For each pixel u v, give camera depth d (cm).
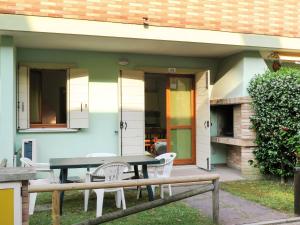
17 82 757
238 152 865
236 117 827
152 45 758
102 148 822
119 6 680
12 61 659
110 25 674
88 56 814
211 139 905
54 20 639
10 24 614
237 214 518
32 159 734
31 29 626
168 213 522
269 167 750
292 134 690
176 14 720
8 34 645
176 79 923
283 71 738
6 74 656
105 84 827
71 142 800
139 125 830
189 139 931
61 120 805
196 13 736
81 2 657
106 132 825
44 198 627
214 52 834
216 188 464
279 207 550
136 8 692
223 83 885
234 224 471
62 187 383
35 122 794
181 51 825
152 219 493
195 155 928
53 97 804
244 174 784
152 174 610
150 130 911
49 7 636
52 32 638
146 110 911
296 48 811
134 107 827
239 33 764
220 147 927
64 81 809
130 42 726
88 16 661
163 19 710
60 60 794
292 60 841
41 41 706
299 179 511
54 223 385
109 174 515
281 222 483
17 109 754
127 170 547
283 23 805
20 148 755
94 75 818
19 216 311
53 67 786
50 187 379
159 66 868
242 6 772
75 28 652
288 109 697
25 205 319
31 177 313
